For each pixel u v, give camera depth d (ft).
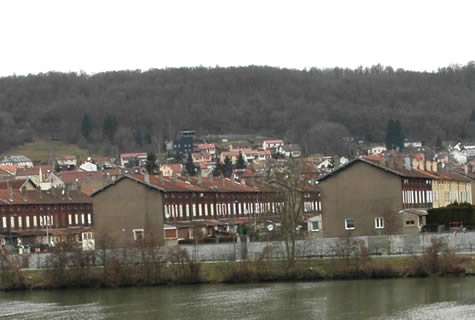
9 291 645.10
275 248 636.07
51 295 613.93
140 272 635.66
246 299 545.44
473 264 587.27
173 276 631.15
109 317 509.35
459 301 497.87
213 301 544.62
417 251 616.39
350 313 481.87
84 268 644.69
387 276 595.88
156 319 496.23
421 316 463.42
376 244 625.41
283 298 540.93
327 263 617.21
